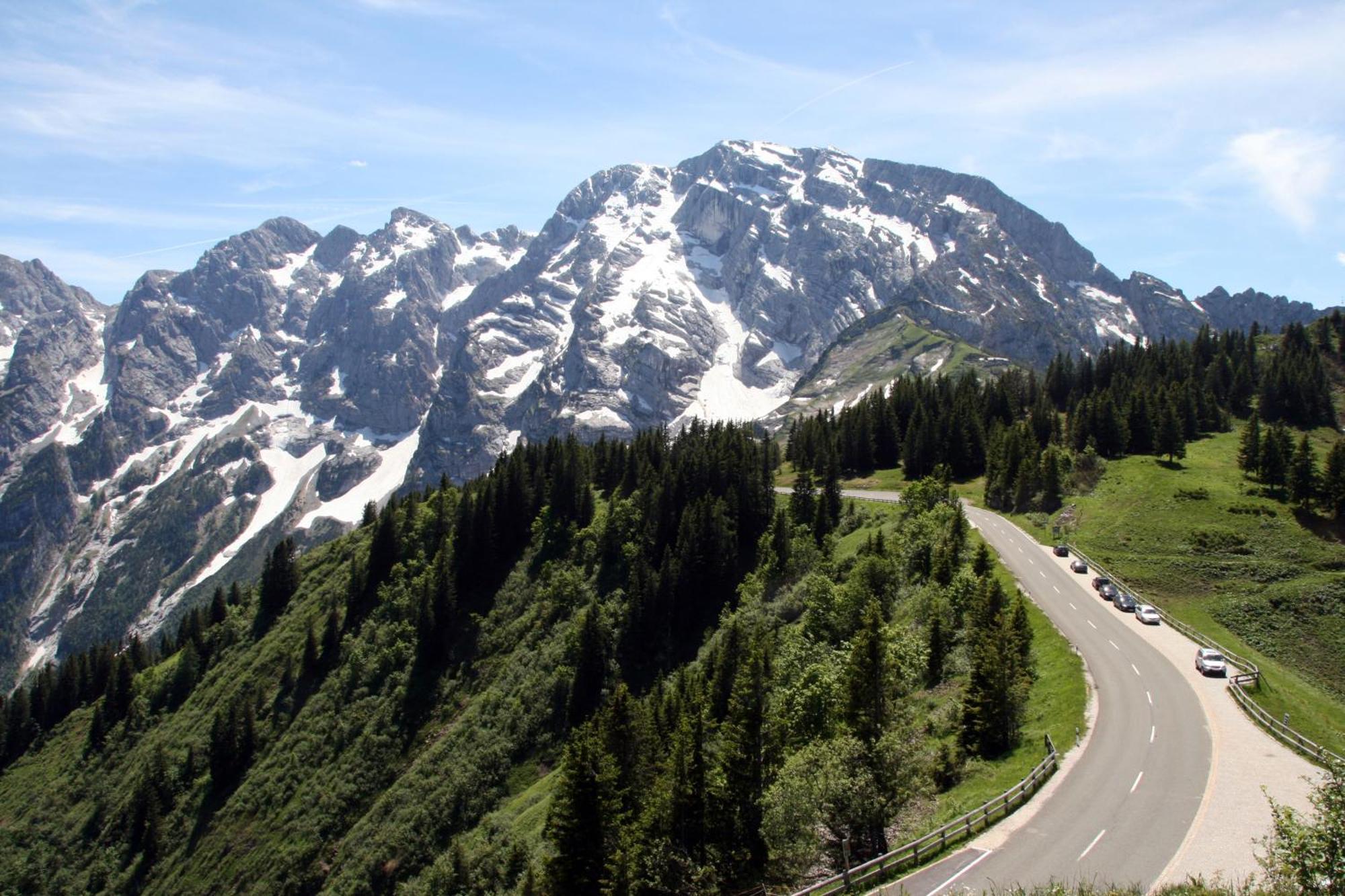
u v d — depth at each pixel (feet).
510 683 424.46
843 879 141.90
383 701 444.14
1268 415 593.01
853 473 635.25
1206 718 204.44
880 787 172.24
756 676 211.20
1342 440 412.77
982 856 144.66
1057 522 431.43
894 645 245.45
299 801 403.34
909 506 419.13
